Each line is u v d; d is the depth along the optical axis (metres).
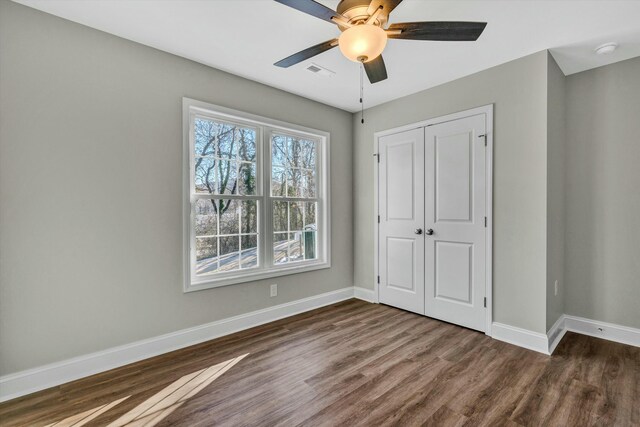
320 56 2.62
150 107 2.48
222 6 1.98
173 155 2.60
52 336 2.07
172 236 2.59
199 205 2.82
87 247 2.20
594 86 2.83
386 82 3.16
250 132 3.20
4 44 1.91
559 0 1.90
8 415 1.76
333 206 3.92
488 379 2.12
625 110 2.69
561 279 2.91
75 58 2.15
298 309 3.51
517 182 2.68
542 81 2.54
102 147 2.26
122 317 2.35
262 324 3.18
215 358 2.44
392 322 3.21
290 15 2.07
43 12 2.03
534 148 2.58
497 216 2.80
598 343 2.68
